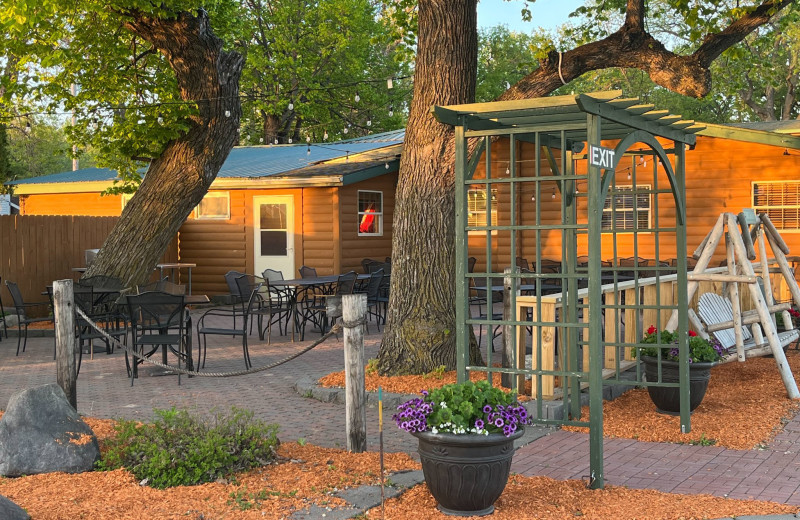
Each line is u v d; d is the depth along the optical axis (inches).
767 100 1364.4
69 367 295.0
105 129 605.3
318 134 1382.9
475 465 189.9
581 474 232.2
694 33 456.8
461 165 244.4
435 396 198.4
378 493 207.8
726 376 378.9
